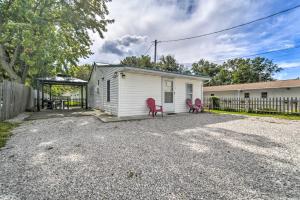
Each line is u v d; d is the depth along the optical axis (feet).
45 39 30.94
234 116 29.40
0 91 21.16
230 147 11.76
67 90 83.61
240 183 6.91
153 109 27.43
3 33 31.04
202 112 34.99
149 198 5.87
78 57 45.68
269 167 8.48
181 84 34.35
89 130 17.16
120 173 7.76
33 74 42.78
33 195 6.02
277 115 31.27
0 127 17.78
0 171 7.91
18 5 27.99
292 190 6.41
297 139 13.92
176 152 10.68
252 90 62.49
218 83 114.83
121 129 17.69
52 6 34.35
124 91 26.76
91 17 36.35
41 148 11.33
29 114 30.63
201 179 7.23
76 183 6.86
